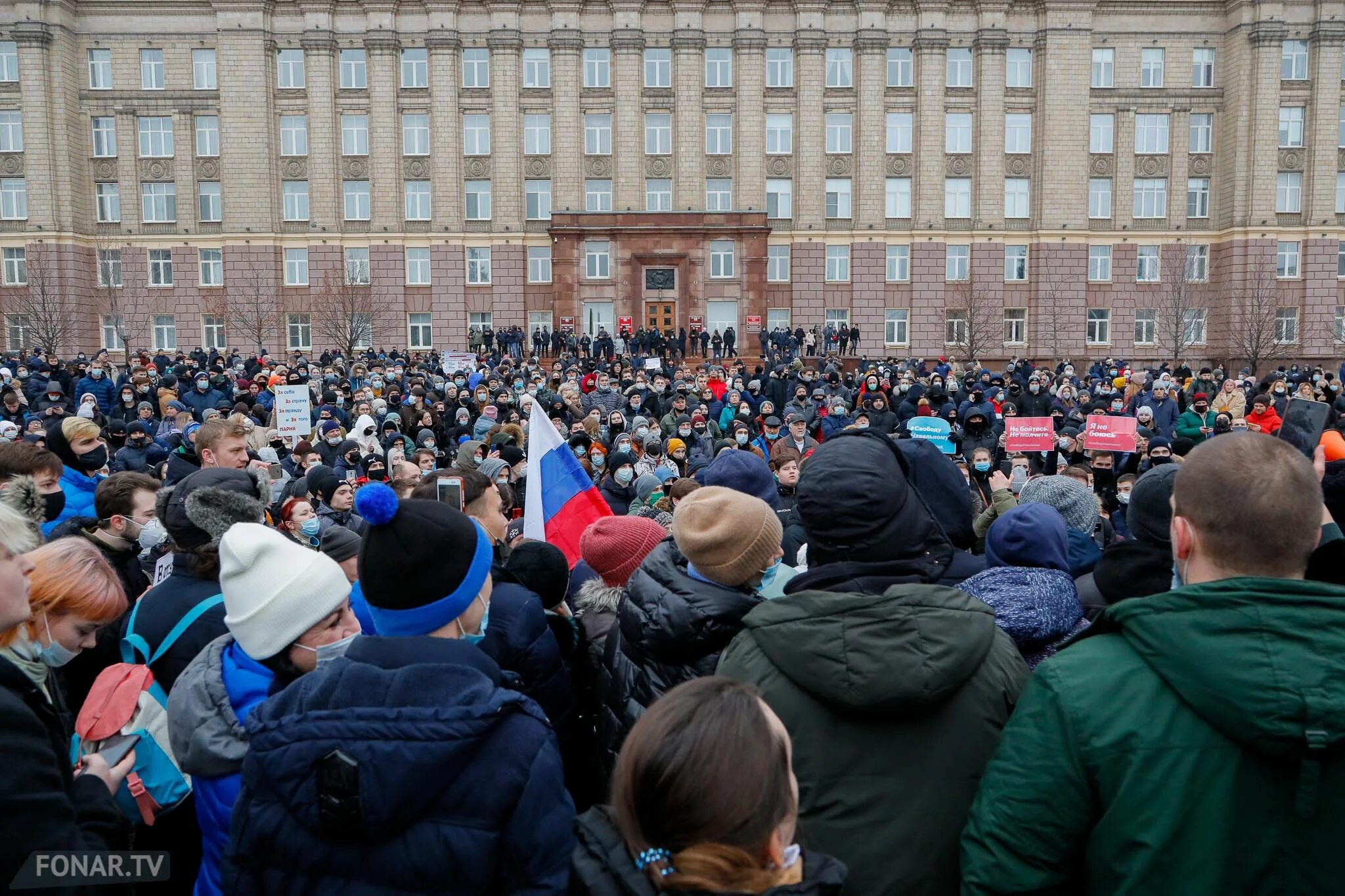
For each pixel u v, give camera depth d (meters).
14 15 42.00
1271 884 1.98
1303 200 44.00
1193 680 2.01
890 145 44.47
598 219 42.72
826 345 41.62
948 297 44.91
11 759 2.11
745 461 4.94
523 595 3.68
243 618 2.82
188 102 43.59
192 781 2.90
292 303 44.44
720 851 1.70
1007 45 43.84
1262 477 2.12
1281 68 43.53
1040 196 44.31
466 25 43.62
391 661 2.39
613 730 3.09
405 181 44.25
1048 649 3.00
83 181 44.03
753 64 43.56
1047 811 2.14
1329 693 1.91
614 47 43.31
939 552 2.98
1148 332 45.66
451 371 27.47
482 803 2.15
